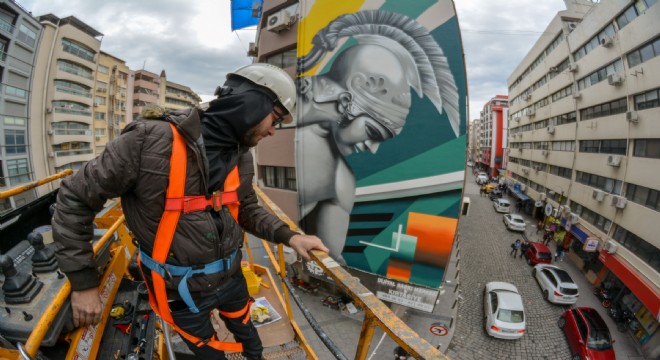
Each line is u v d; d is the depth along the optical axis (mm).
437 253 11227
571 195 24266
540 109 32562
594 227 20047
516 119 42500
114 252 2570
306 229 12867
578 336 12742
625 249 16438
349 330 12812
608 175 18969
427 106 10797
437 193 10984
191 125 1075
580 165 23047
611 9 18609
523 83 39125
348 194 12047
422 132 10938
